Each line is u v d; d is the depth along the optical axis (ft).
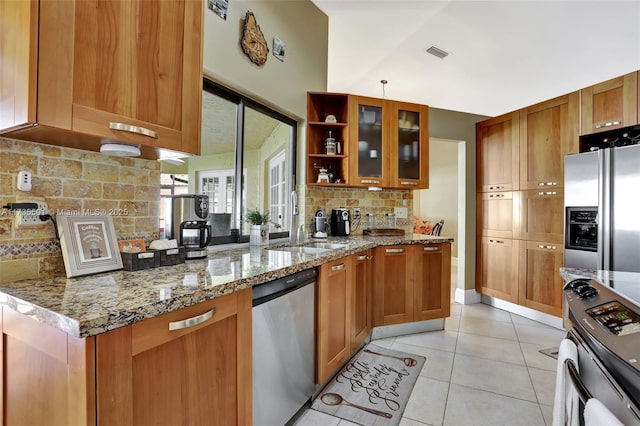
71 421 2.46
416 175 10.34
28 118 2.81
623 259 7.97
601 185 8.39
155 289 3.30
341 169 9.69
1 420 3.09
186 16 4.22
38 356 2.75
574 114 9.50
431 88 13.44
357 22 9.50
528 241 10.79
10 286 3.41
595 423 1.93
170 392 3.03
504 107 15.52
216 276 4.00
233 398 3.80
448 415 5.69
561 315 9.78
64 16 3.01
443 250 9.77
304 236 9.10
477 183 12.76
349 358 7.36
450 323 10.50
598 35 9.18
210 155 10.18
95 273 4.02
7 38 2.98
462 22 9.07
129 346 2.66
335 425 5.41
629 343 2.17
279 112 8.49
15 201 3.61
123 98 3.49
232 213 7.48
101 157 4.44
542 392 6.42
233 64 6.61
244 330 3.95
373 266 8.91
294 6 8.55
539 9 8.23
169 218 5.50
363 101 9.57
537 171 10.53
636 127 8.34
